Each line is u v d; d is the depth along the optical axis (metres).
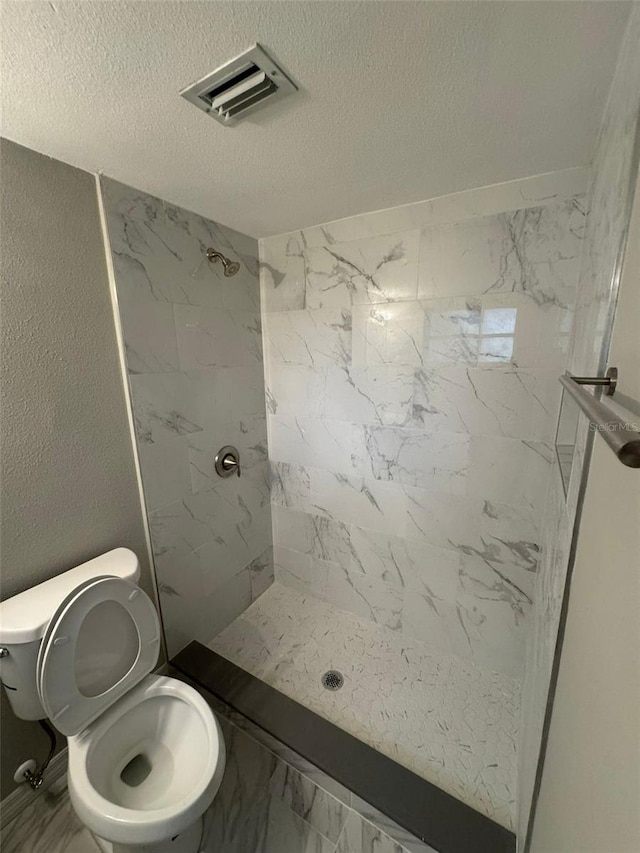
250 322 1.81
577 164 1.10
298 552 2.08
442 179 1.20
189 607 1.67
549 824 0.63
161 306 1.39
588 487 0.60
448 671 1.62
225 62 0.70
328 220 1.56
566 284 1.18
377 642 1.78
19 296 1.01
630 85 0.58
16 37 0.62
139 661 1.16
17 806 1.12
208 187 1.24
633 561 0.34
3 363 0.99
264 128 0.91
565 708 0.60
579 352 0.94
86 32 0.62
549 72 0.73
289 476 2.00
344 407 1.73
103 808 0.85
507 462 1.39
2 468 1.01
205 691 1.50
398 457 1.63
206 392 1.62
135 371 1.32
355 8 0.59
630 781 0.30
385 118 0.88
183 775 1.04
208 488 1.69
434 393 1.49
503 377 1.34
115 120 0.87
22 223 1.00
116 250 1.22
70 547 1.18
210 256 1.53
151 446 1.41
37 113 0.84
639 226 0.45
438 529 1.60
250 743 1.33
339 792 1.18
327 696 1.52
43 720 1.13
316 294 1.68
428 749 1.32
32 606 1.00
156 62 0.69
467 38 0.65
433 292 1.41
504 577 1.50
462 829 1.06
